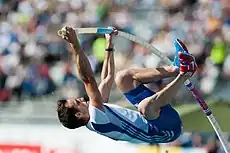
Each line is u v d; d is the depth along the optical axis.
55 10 52.59
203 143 39.44
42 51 48.75
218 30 46.66
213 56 44.47
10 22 53.12
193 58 20.39
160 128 20.97
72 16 51.72
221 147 37.94
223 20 47.62
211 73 43.88
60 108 20.92
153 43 47.56
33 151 42.47
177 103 40.03
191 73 20.44
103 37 46.88
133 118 20.81
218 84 43.47
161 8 50.12
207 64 44.50
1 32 51.97
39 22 52.06
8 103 45.91
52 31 50.91
